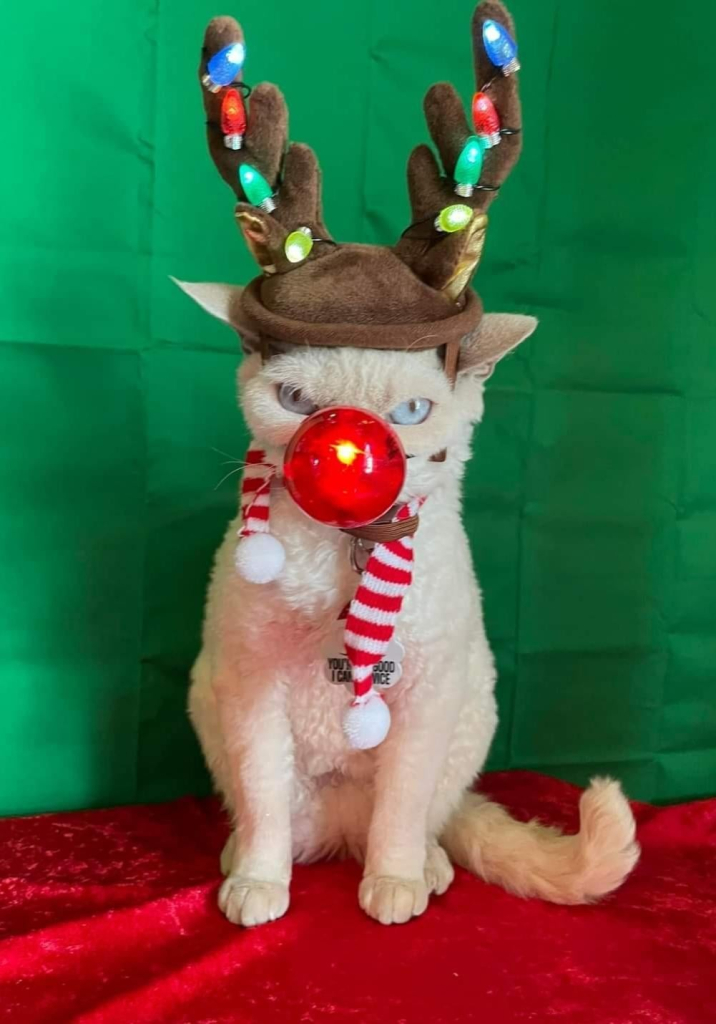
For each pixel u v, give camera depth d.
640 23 1.14
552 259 1.14
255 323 0.71
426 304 0.69
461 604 0.80
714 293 1.19
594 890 0.83
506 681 1.19
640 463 1.19
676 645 1.23
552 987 0.71
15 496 1.01
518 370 1.15
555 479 1.17
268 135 0.72
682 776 1.26
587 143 1.14
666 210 1.17
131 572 1.05
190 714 0.94
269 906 0.77
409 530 0.74
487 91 0.71
